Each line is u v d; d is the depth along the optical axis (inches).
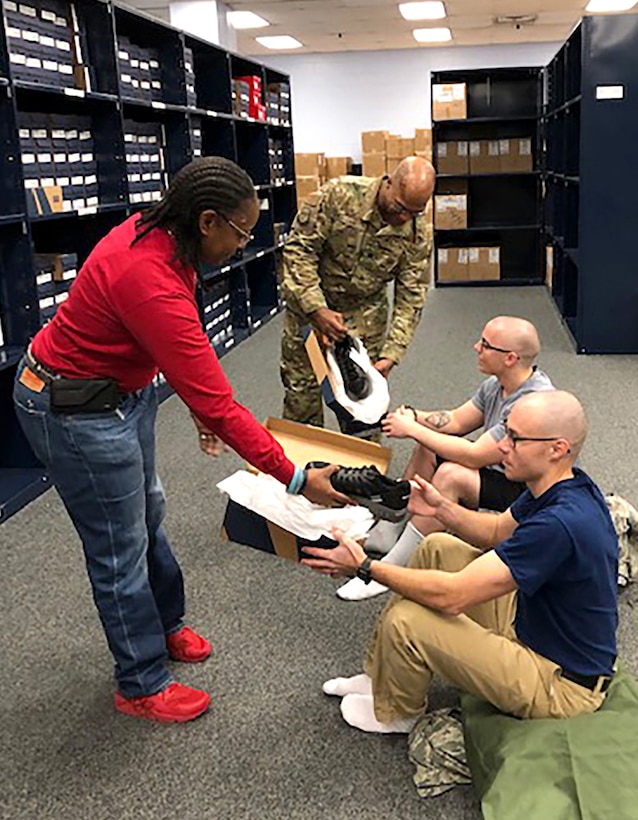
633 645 89.8
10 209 135.6
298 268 120.8
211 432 74.5
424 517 80.9
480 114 353.7
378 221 119.6
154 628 79.4
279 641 94.1
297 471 73.3
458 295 337.7
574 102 226.7
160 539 84.9
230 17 385.1
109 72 167.6
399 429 101.9
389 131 526.9
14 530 127.0
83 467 70.1
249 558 114.6
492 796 61.2
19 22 139.8
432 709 80.3
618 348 225.6
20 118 141.6
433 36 465.1
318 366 116.4
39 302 142.9
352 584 102.3
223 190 64.0
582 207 218.2
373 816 68.2
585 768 61.7
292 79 527.5
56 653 93.4
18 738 79.4
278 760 75.0
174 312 64.6
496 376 99.2
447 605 66.0
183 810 69.6
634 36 208.4
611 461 143.3
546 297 324.5
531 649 68.5
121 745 77.9
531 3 383.2
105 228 175.2
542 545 62.2
